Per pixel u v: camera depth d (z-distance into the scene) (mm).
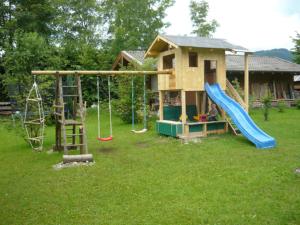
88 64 24953
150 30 36500
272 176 6961
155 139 12438
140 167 8250
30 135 11789
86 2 34281
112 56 26781
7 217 5336
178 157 9203
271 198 5719
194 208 5418
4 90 23828
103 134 14055
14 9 28625
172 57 13852
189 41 12492
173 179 7059
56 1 32031
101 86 25312
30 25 27938
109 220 5098
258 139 10469
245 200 5676
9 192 6598
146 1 36469
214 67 14844
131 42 32219
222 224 4816
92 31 34562
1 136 14664
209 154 9414
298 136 11984
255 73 24953
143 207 5555
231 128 12883
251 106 23109
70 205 5773
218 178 6996
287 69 25578
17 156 10242
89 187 6734
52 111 16234
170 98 19328
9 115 22203
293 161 8258
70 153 10477
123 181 7059
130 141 12234
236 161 8453
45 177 7621
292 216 4977
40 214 5426
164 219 5051
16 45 21094
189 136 12297
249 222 4836
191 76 12359
